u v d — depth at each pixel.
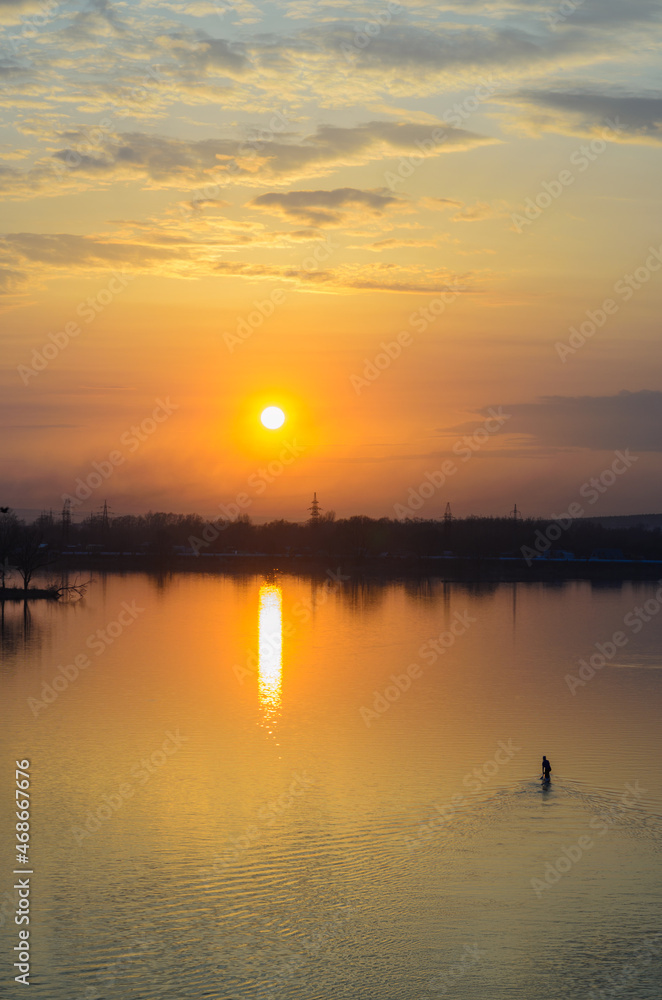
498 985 26.08
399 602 148.50
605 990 26.00
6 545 153.25
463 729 55.22
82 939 28.61
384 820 38.44
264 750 50.03
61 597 149.38
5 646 92.38
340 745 51.06
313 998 25.48
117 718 58.00
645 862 34.03
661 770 45.47
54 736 53.06
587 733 53.91
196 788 42.97
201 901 31.08
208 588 175.12
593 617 126.62
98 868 33.53
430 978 26.58
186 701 63.78
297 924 29.58
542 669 80.81
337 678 74.88
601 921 29.67
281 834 36.84
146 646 93.50
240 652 90.00
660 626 115.94
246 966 27.20
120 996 25.62
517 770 45.56
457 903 30.92
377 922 29.62
